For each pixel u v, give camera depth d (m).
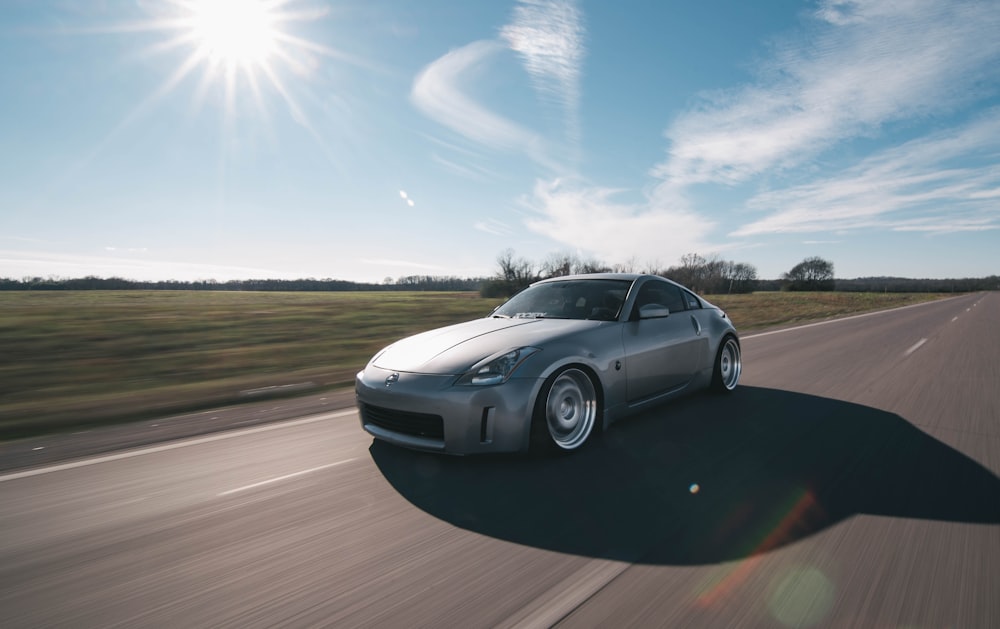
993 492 2.57
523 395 2.98
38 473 3.16
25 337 11.51
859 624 1.56
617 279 4.30
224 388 6.11
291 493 2.73
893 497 2.52
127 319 15.88
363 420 3.40
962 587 1.74
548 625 1.59
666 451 3.27
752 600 1.69
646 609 1.65
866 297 60.00
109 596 1.82
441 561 2.00
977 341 9.98
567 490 2.66
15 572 2.00
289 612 1.69
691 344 4.40
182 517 2.47
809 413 4.27
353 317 18.02
